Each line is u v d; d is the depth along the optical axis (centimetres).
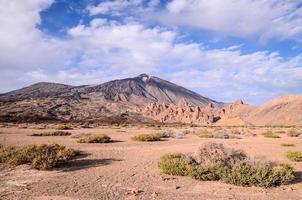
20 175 1224
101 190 1002
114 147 2203
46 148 1564
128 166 1423
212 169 1183
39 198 907
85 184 1081
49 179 1157
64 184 1080
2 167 1366
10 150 1634
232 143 2567
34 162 1341
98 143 2522
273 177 1084
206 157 1312
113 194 955
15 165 1389
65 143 2478
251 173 1103
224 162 1263
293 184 1098
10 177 1190
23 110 17938
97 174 1247
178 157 1491
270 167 1188
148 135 2897
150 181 1129
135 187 1046
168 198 920
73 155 1694
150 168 1374
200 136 3422
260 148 2169
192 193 977
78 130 5150
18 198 906
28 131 4388
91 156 1720
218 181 1130
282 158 1683
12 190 1001
